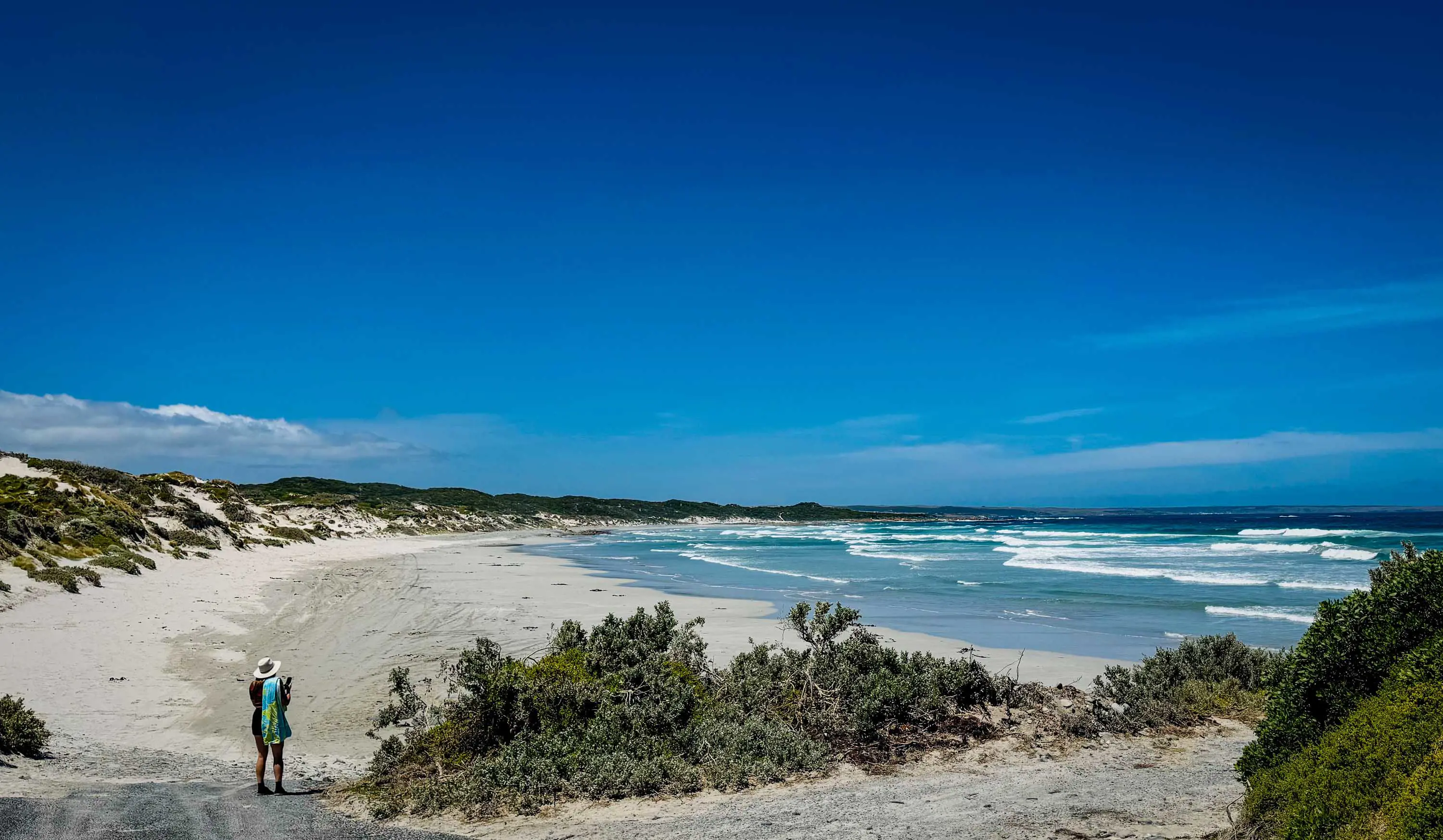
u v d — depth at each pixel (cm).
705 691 992
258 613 2234
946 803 698
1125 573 3350
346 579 3372
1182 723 967
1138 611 2241
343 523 7575
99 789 775
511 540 8119
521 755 796
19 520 2370
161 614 1998
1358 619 600
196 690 1338
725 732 859
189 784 837
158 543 3291
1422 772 427
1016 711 1007
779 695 992
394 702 1280
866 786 768
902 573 3725
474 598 2759
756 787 779
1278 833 511
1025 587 2933
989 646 1759
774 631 1989
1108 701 1070
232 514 5247
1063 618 2148
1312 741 587
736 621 2186
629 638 1066
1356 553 3891
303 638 1867
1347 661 593
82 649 1525
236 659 1600
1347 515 14475
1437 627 564
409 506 10175
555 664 939
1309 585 2741
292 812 726
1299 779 516
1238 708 1023
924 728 927
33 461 3609
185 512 3991
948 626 2048
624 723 862
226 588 2686
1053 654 1639
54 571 2041
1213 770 787
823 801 721
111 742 1030
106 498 3444
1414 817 405
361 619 2184
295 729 1157
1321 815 470
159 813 690
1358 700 569
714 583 3384
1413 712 484
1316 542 5112
